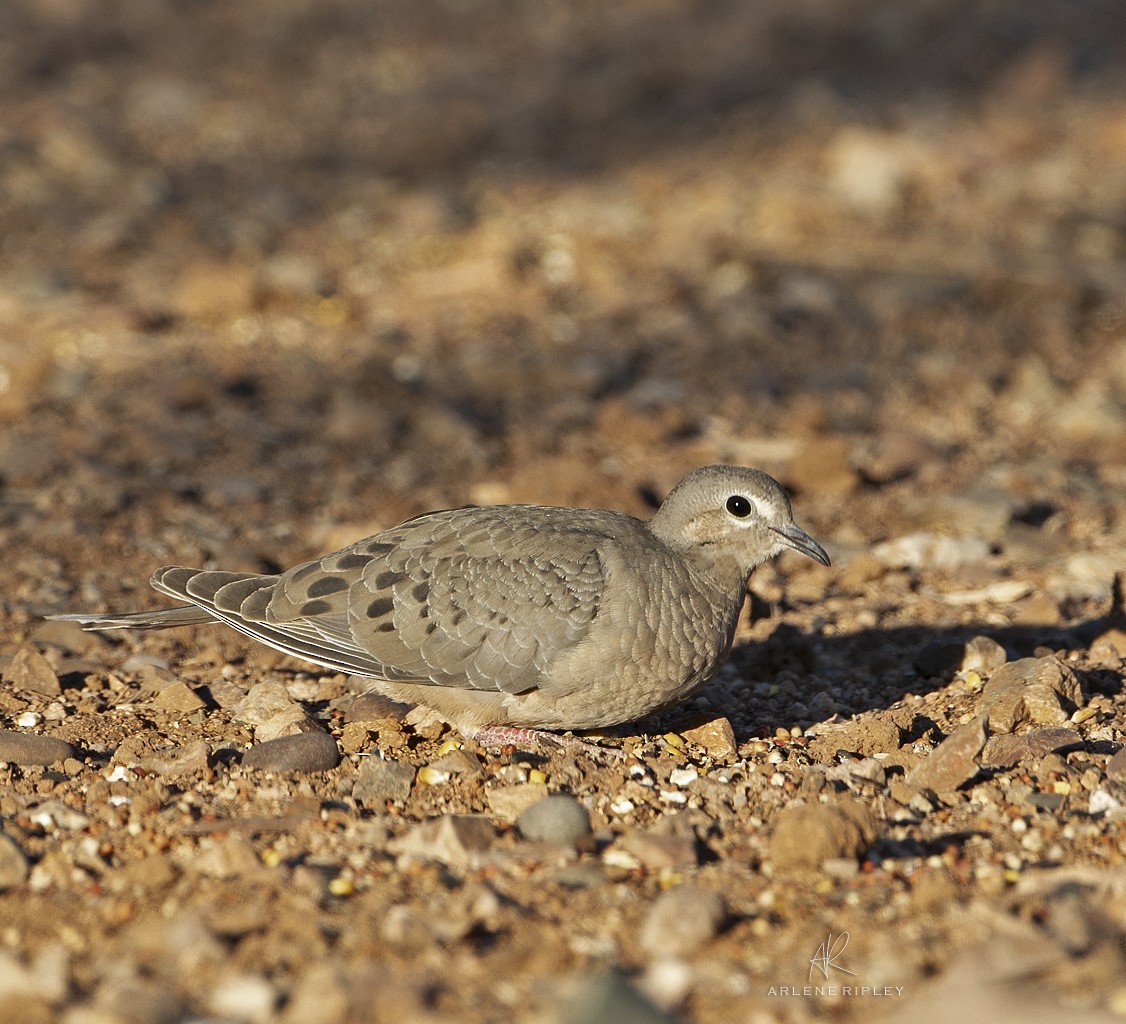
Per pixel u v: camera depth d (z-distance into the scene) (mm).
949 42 32438
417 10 35969
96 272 20734
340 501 14453
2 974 6645
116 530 13484
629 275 21297
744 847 8008
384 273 21484
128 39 33344
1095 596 12078
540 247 22266
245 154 26688
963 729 8594
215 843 7672
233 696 10094
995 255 21250
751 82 30578
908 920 7168
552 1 36562
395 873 7645
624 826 8266
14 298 19547
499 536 9125
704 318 19828
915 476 15242
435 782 8727
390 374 17547
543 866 7734
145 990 6508
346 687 10305
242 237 22328
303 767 8836
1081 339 19094
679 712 10109
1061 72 29078
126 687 10352
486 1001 6566
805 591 12383
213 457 15414
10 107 27953
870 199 23375
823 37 33312
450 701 9156
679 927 6961
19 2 34656
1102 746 9086
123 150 26312
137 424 16109
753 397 17453
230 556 12852
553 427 16547
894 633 11391
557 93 30234
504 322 19719
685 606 9000
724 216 23078
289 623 9312
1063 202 23188
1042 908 7227
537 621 8836
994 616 11672
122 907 7254
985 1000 6508
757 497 9195
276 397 17172
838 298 20281
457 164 26375
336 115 29031
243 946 6922
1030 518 14000
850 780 8641
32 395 16734
